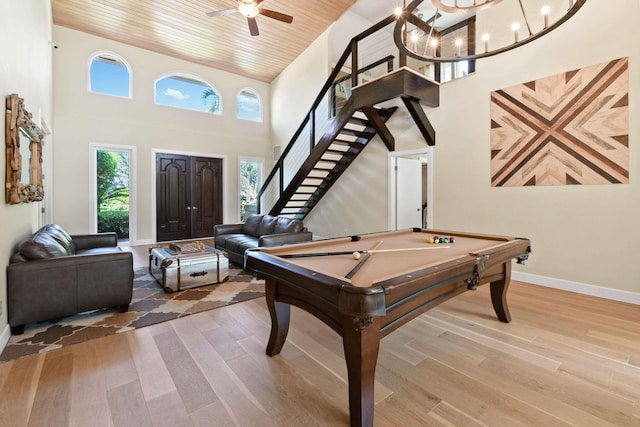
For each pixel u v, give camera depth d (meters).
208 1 5.35
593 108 3.20
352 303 1.24
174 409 1.58
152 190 6.68
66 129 5.75
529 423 1.48
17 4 2.76
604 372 1.90
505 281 2.58
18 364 1.99
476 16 4.06
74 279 2.62
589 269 3.29
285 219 5.00
